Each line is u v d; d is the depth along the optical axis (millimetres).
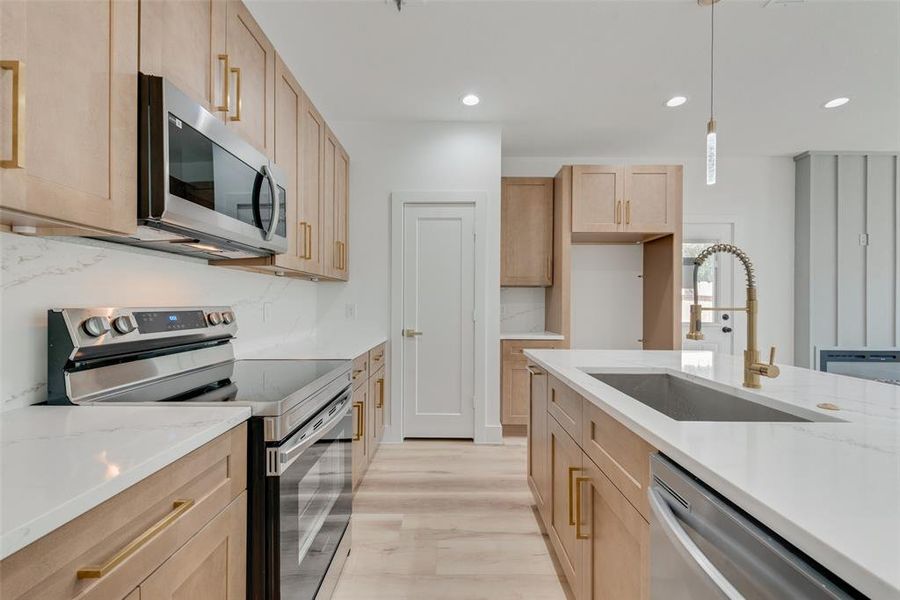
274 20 2162
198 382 1410
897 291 4047
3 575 486
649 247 4125
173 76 1171
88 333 1137
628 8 2076
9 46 715
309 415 1337
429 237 3422
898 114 3281
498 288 3414
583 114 3266
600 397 1202
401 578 1737
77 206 859
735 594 595
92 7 894
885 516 519
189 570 825
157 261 1575
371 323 3420
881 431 869
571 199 3662
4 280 1010
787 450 758
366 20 2164
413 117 3316
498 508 2314
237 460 1027
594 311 4285
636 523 1011
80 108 865
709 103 3084
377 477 2707
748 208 4297
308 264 2338
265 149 1778
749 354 1362
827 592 473
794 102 3074
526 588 1684
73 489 589
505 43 2361
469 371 3416
